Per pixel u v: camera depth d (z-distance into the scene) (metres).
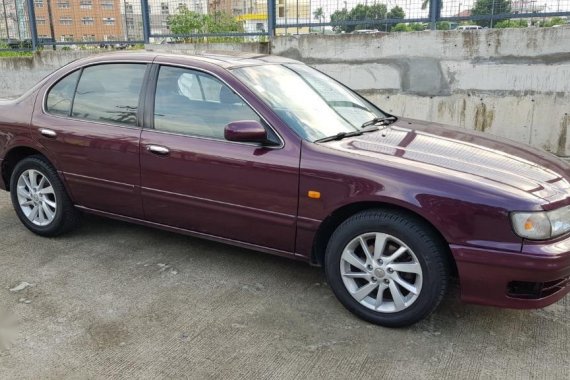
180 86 3.87
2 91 10.97
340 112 3.97
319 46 7.97
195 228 3.88
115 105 4.12
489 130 7.18
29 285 3.73
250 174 3.48
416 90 7.48
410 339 3.11
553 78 6.68
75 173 4.27
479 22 7.16
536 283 2.85
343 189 3.19
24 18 10.77
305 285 3.77
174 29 9.48
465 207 2.89
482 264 2.88
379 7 7.62
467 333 3.17
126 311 3.39
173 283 3.77
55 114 4.38
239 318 3.32
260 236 3.59
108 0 9.88
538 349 3.02
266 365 2.85
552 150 6.91
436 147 3.50
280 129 3.45
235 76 3.71
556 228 2.86
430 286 3.02
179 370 2.80
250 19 8.67
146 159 3.88
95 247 4.40
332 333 3.16
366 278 3.24
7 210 5.37
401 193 3.02
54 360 2.88
